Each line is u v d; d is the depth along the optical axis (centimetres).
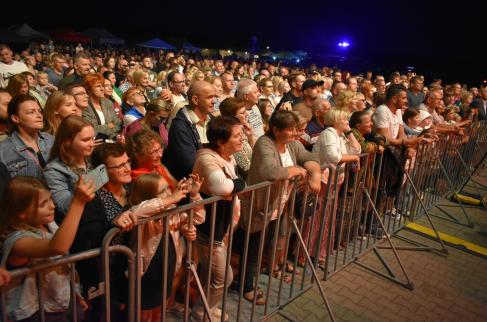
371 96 750
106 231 202
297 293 355
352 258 421
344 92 466
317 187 315
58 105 340
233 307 331
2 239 189
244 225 318
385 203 481
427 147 511
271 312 327
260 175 290
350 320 333
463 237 517
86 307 234
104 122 462
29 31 2675
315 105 441
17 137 285
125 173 238
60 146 254
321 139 364
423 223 548
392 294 376
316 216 388
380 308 353
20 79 436
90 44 3375
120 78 906
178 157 323
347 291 372
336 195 358
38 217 193
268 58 3809
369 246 452
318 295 362
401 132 521
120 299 228
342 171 363
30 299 195
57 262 179
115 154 231
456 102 961
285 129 301
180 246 271
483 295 389
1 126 308
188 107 365
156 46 3238
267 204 284
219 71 1179
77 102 405
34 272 172
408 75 1238
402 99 491
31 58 998
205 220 276
